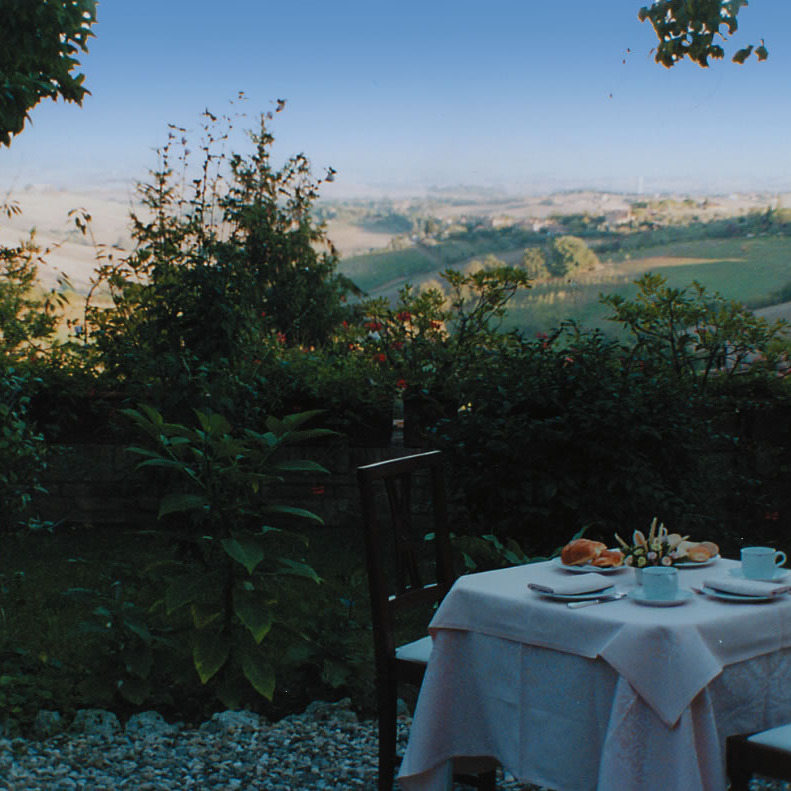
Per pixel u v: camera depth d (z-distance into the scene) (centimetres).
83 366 745
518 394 577
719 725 248
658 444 587
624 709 239
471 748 286
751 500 670
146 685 379
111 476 735
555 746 261
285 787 320
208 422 404
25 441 582
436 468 351
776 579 284
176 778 325
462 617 283
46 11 752
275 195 1105
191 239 792
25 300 780
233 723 365
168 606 369
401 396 716
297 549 662
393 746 316
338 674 385
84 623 392
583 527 562
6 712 363
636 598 264
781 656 264
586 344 603
